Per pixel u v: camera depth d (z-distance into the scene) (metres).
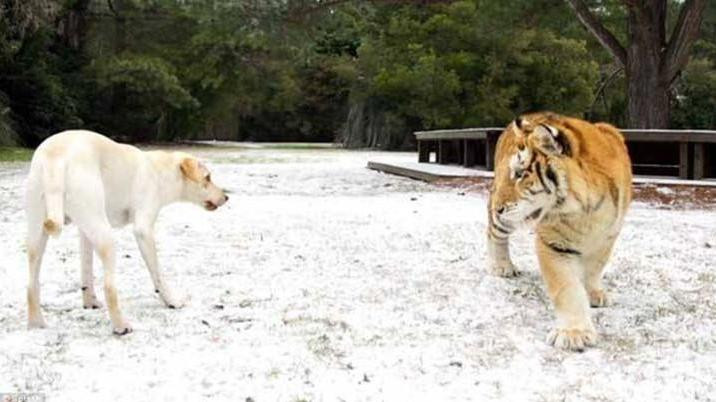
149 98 33.03
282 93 44.00
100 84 31.39
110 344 4.30
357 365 3.99
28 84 28.53
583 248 4.52
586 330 4.35
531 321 4.82
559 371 3.93
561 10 16.16
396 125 34.84
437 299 5.32
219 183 13.98
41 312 4.78
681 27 14.32
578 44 34.41
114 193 4.83
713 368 3.97
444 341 4.40
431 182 14.09
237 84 36.88
